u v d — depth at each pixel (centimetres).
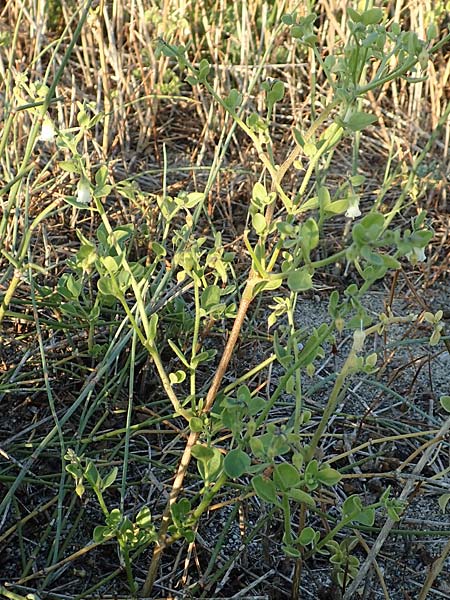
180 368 219
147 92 325
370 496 191
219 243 151
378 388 224
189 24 346
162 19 326
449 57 351
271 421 206
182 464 146
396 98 335
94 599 156
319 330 136
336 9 321
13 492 164
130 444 196
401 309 260
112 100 319
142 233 251
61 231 271
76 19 364
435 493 191
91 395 202
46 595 157
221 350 231
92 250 148
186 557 167
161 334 221
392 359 236
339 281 272
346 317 255
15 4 327
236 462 128
